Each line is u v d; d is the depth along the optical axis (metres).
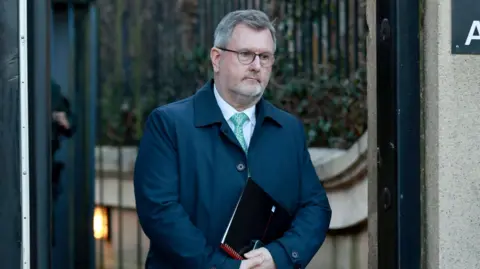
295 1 7.21
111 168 9.52
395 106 3.42
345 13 6.71
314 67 7.05
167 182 3.51
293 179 3.77
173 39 9.28
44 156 3.06
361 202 5.62
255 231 3.54
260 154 3.67
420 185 3.44
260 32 3.57
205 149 3.57
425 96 3.43
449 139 3.38
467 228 3.40
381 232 3.56
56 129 5.48
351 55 6.63
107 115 10.43
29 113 3.04
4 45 3.02
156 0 9.51
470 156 3.40
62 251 5.54
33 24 3.04
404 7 3.40
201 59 8.76
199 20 8.79
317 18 7.00
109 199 9.48
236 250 3.47
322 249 6.27
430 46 3.40
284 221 3.71
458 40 3.37
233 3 8.02
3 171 3.02
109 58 10.22
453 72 3.37
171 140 3.57
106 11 10.22
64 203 5.53
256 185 3.54
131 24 9.91
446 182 3.38
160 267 3.60
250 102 3.67
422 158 3.45
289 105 7.26
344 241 5.99
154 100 9.59
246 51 3.55
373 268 4.11
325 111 6.85
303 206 3.83
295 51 7.23
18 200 3.03
